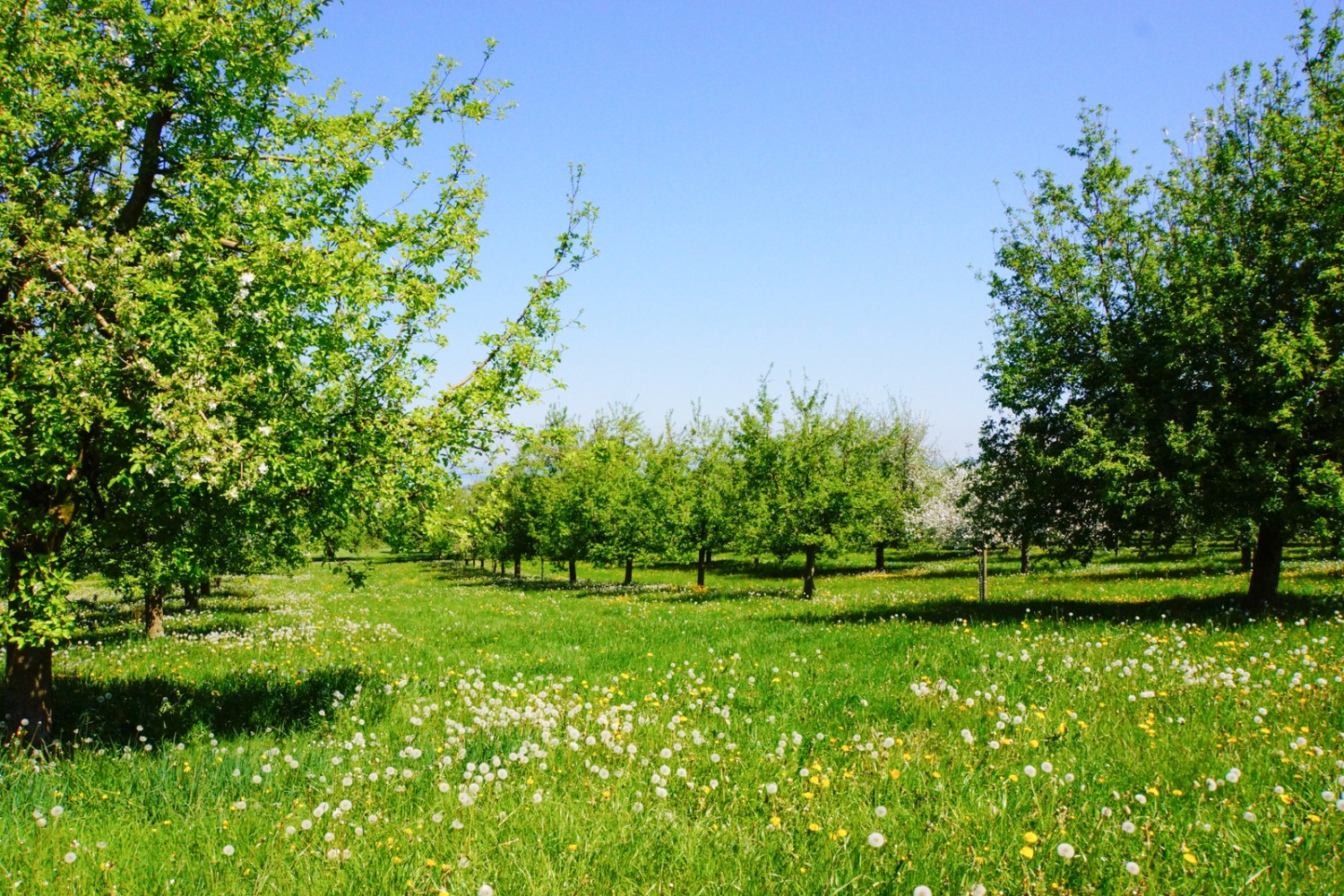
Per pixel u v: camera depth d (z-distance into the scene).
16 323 7.38
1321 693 7.58
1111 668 9.23
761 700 8.95
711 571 55.16
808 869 4.42
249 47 8.29
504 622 20.30
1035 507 17.11
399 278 9.09
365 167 8.99
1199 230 15.74
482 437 9.16
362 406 8.45
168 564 8.24
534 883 4.34
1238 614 13.87
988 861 4.39
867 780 5.89
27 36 7.27
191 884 4.42
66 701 9.78
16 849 4.86
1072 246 17.41
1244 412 14.32
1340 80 15.47
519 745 7.01
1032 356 17.00
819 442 29.06
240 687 10.60
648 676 11.01
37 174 7.61
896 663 10.62
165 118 8.43
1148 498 14.31
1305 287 14.29
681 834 4.96
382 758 6.82
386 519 8.50
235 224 7.91
